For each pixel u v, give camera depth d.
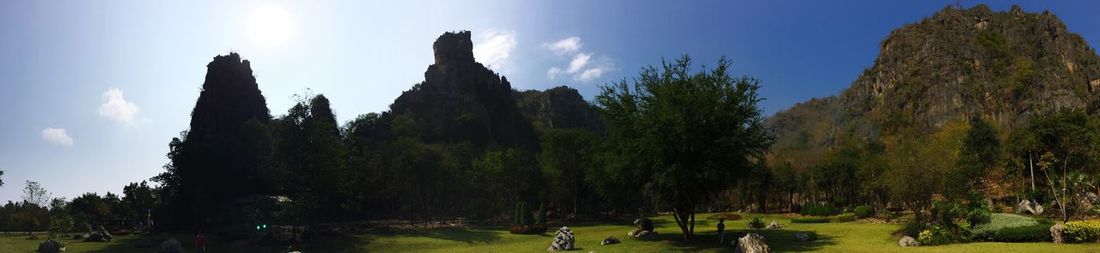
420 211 73.12
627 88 41.78
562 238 36.84
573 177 81.88
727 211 109.12
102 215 83.88
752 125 40.34
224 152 71.44
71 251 42.09
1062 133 53.62
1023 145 57.56
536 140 174.62
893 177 40.50
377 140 111.06
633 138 39.84
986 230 30.19
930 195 38.38
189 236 54.44
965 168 45.03
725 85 39.25
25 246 45.25
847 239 36.44
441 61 170.12
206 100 83.31
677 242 39.81
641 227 50.88
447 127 140.88
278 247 45.03
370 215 78.62
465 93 162.12
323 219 62.62
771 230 47.91
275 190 69.94
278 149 54.31
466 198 77.00
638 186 42.53
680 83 39.25
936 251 27.45
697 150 37.00
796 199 113.19
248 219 56.56
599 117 44.47
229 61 87.50
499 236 50.97
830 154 109.69
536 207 86.38
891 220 51.72
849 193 90.88
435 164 71.19
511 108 179.38
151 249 43.69
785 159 138.38
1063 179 44.03
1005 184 66.88
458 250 39.34
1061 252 24.69
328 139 54.34
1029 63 186.38
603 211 87.31
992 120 174.88
